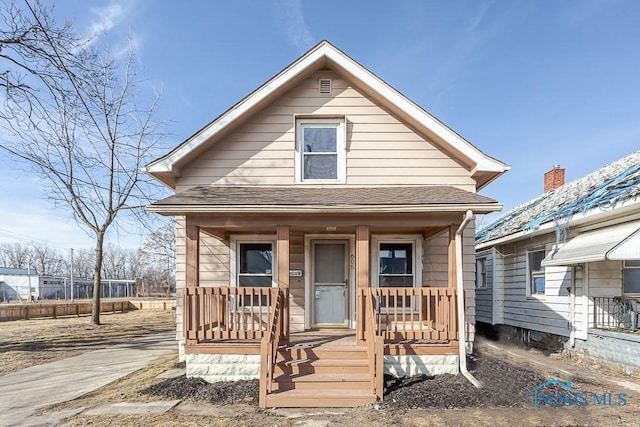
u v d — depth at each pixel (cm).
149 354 995
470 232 845
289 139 860
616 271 852
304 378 600
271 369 589
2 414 533
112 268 7706
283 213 708
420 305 685
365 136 861
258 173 852
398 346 675
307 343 700
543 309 1011
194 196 748
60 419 511
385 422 491
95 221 1766
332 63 841
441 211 694
